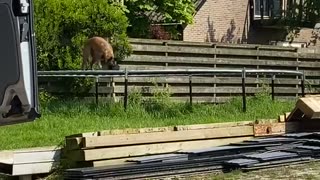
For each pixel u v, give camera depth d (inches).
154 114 489.7
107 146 305.3
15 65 172.4
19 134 388.5
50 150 313.7
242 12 949.2
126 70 502.3
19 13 174.6
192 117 484.1
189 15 828.6
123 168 289.4
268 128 384.2
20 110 174.4
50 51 526.9
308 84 727.7
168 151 327.0
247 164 316.2
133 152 313.1
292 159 336.2
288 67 722.2
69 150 307.6
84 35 541.3
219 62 660.7
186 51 629.3
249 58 691.4
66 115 464.1
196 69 552.1
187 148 335.6
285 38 985.5
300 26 957.2
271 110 526.6
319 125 402.0
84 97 538.0
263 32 971.3
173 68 610.2
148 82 579.8
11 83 171.3
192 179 299.6
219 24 919.7
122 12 608.4
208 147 342.6
